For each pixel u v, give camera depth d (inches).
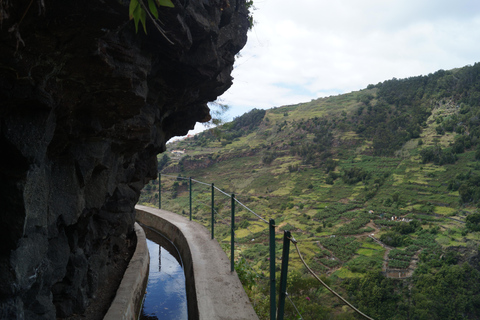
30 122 71.3
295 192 3804.1
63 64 73.7
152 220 306.8
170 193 2559.1
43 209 85.6
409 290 1723.7
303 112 6333.7
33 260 80.1
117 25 72.4
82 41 71.1
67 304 119.0
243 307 130.8
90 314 133.5
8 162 70.6
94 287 139.3
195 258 185.3
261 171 4557.1
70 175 101.9
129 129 123.7
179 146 5792.3
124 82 89.7
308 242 2413.9
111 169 132.1
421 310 1513.3
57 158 96.7
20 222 70.4
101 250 159.6
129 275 163.0
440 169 3868.1
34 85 69.6
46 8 59.6
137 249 204.7
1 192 69.3
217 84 163.6
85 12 64.1
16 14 54.3
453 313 1504.7
